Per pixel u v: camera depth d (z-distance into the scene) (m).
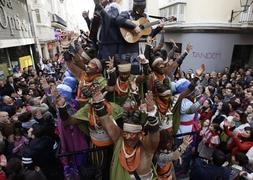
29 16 16.23
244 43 11.40
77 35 3.49
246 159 3.34
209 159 3.19
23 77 9.09
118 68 2.54
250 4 10.25
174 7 11.87
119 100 2.64
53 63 13.81
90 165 2.67
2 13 10.46
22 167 2.93
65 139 2.69
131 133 1.97
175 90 3.19
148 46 3.07
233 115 4.64
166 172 2.35
